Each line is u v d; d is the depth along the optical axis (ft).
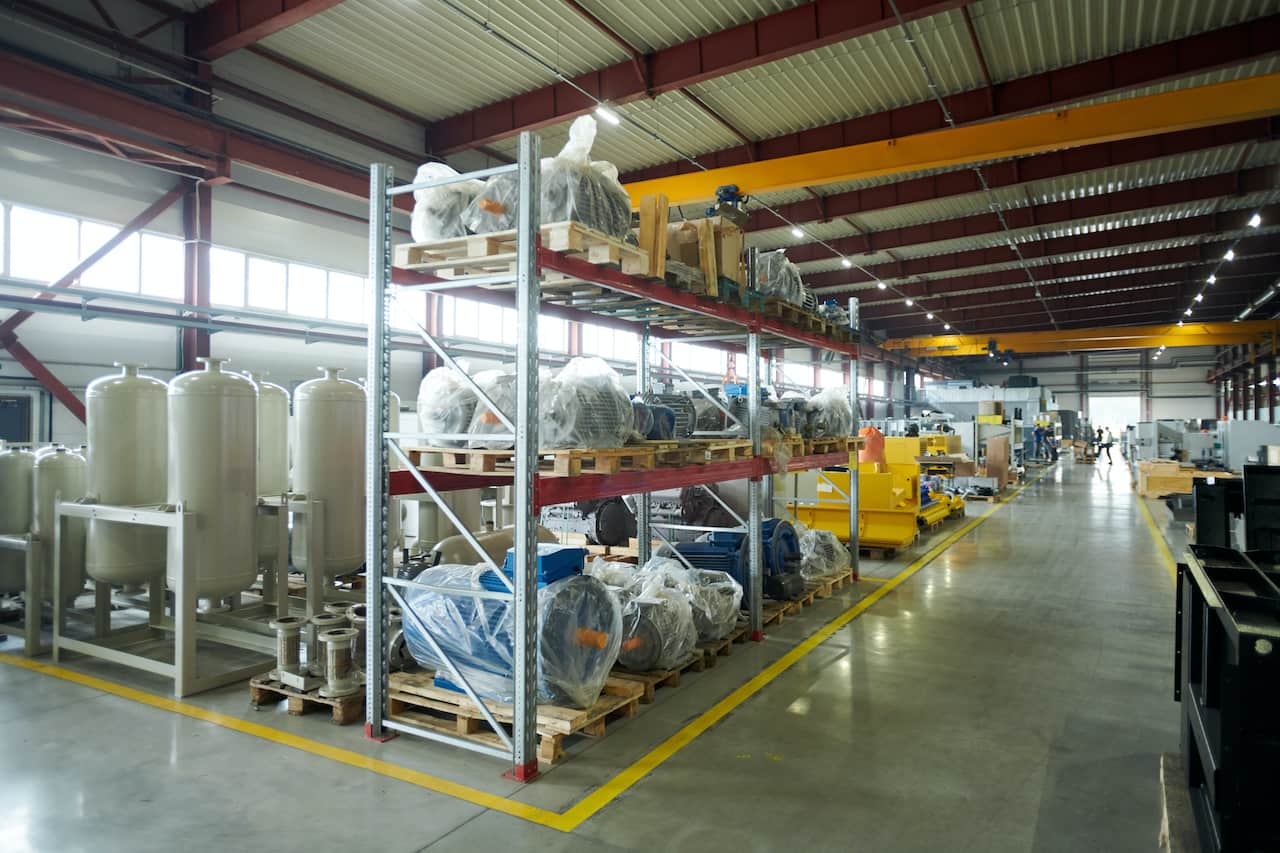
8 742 13.06
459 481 15.19
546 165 13.00
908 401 103.40
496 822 10.50
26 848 9.75
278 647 14.74
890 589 26.35
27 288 28.09
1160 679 16.79
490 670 13.50
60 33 25.58
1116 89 30.40
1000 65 31.35
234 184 34.35
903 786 11.68
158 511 15.80
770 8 27.84
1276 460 23.12
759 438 20.24
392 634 15.12
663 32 29.40
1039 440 94.73
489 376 14.74
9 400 30.04
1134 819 10.69
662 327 23.07
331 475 18.79
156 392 17.93
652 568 19.07
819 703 15.20
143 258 33.14
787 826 10.48
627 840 10.06
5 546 18.75
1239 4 26.71
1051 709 14.93
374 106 36.78
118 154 28.71
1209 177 44.96
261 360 38.14
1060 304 84.38
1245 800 6.53
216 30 28.86
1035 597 25.08
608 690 14.62
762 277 21.91
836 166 35.65
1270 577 8.51
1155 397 137.69
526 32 29.48
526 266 11.75
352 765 12.23
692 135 38.52
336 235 40.73
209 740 13.19
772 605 22.25
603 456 13.64
